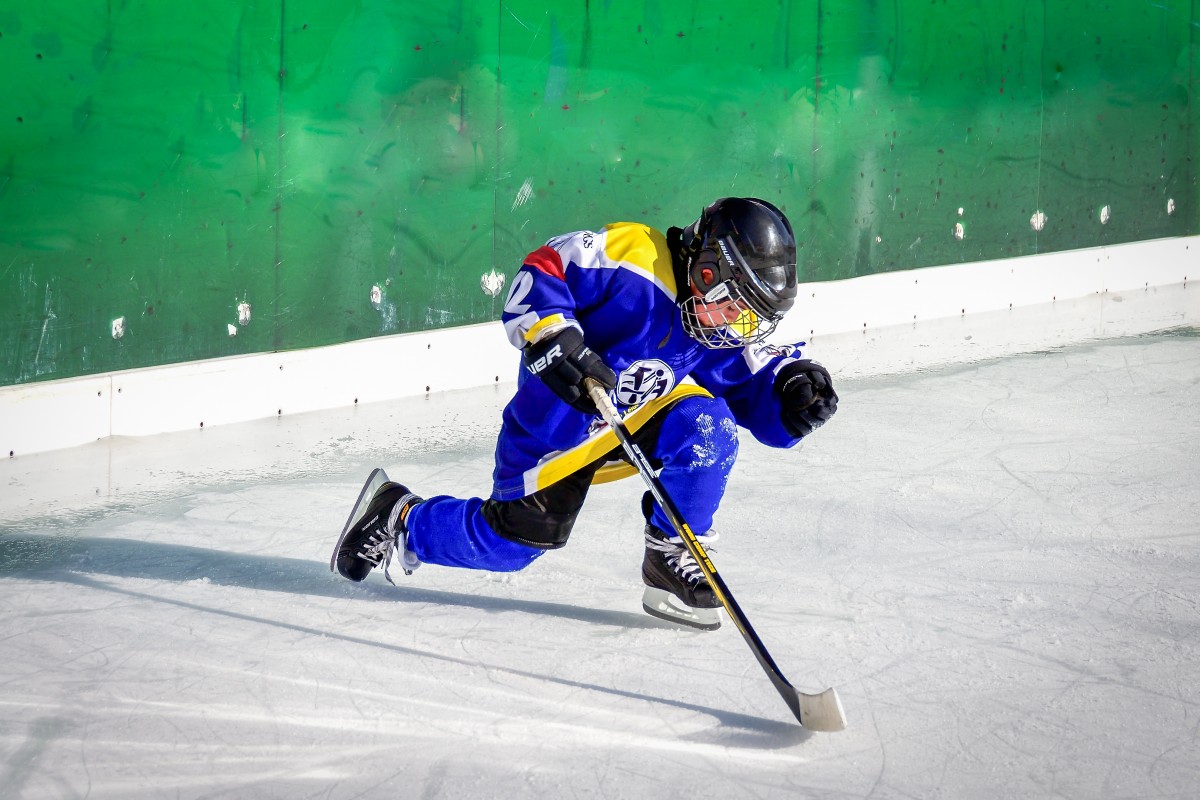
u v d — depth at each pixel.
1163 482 6.92
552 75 9.53
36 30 7.20
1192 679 4.38
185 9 7.75
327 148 8.52
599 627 4.91
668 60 10.16
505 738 3.93
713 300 4.30
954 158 12.34
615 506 6.62
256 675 4.41
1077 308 12.96
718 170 10.67
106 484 6.86
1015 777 3.68
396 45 8.70
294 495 6.73
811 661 4.54
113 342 7.82
